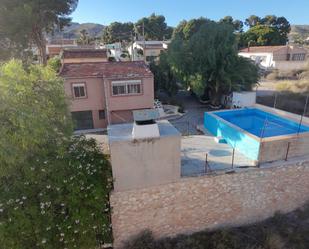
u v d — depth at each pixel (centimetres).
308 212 1257
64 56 3241
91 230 905
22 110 792
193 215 1109
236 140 1352
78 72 2086
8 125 775
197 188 1067
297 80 3588
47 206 827
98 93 2128
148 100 2223
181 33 6341
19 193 821
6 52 3047
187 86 2717
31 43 3466
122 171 948
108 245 1041
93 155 984
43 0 3131
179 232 1121
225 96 2753
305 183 1250
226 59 2559
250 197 1166
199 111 2625
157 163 976
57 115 1004
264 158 1168
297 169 1198
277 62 4816
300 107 2405
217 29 2581
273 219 1225
